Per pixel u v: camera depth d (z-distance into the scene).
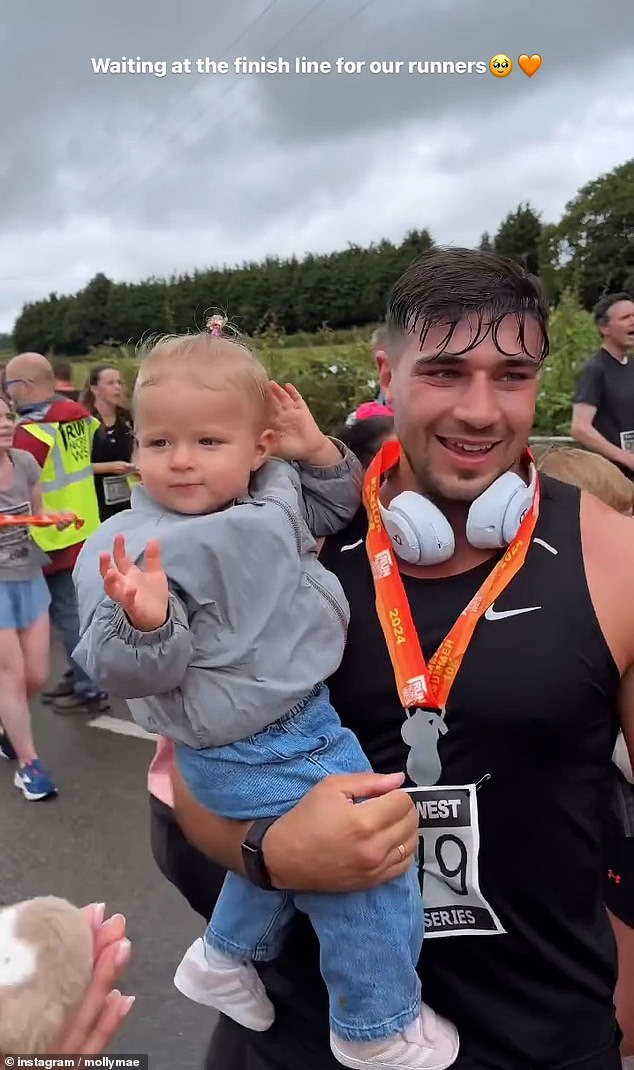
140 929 2.99
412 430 1.35
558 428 7.45
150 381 1.37
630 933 1.88
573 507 1.39
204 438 1.34
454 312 1.27
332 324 15.63
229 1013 1.48
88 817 3.80
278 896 1.43
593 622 1.29
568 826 1.30
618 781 1.78
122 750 4.51
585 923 1.34
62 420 4.65
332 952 1.31
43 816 3.83
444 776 1.30
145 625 1.17
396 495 1.50
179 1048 2.43
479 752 1.29
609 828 1.80
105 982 1.08
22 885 3.29
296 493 1.43
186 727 1.31
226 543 1.28
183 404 1.33
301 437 1.47
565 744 1.28
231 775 1.32
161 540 1.28
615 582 1.30
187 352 1.38
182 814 1.45
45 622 4.07
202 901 1.66
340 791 1.24
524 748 1.27
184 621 1.23
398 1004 1.30
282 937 1.46
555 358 7.63
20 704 3.98
